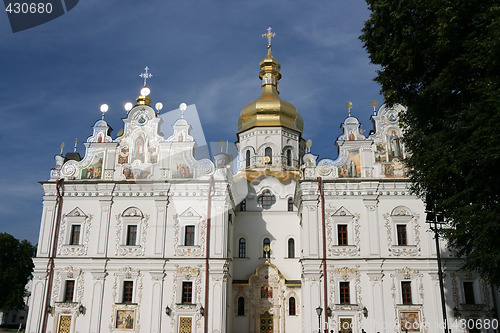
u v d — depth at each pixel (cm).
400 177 4122
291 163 5297
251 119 5428
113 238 4116
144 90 4559
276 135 5309
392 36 2417
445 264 3897
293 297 4441
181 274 3966
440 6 2170
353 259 3925
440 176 2245
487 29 2072
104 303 3962
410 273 3888
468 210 2117
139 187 4200
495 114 1950
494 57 1972
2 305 6366
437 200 2467
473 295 3856
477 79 2097
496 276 2162
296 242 4669
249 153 5353
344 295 3891
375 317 3794
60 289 4022
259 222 4741
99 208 4203
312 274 3912
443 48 2150
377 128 4253
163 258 3994
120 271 4022
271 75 5775
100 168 4322
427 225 3988
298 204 4544
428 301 3825
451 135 2200
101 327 3912
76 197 4247
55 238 4150
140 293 3956
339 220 4044
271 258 4628
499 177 2055
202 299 3903
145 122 4381
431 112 2361
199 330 3828
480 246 2158
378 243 3962
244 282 4478
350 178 4128
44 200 4247
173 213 4116
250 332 4344
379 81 2581
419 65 2361
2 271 6431
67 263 4078
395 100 2570
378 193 4075
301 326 4269
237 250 4672
